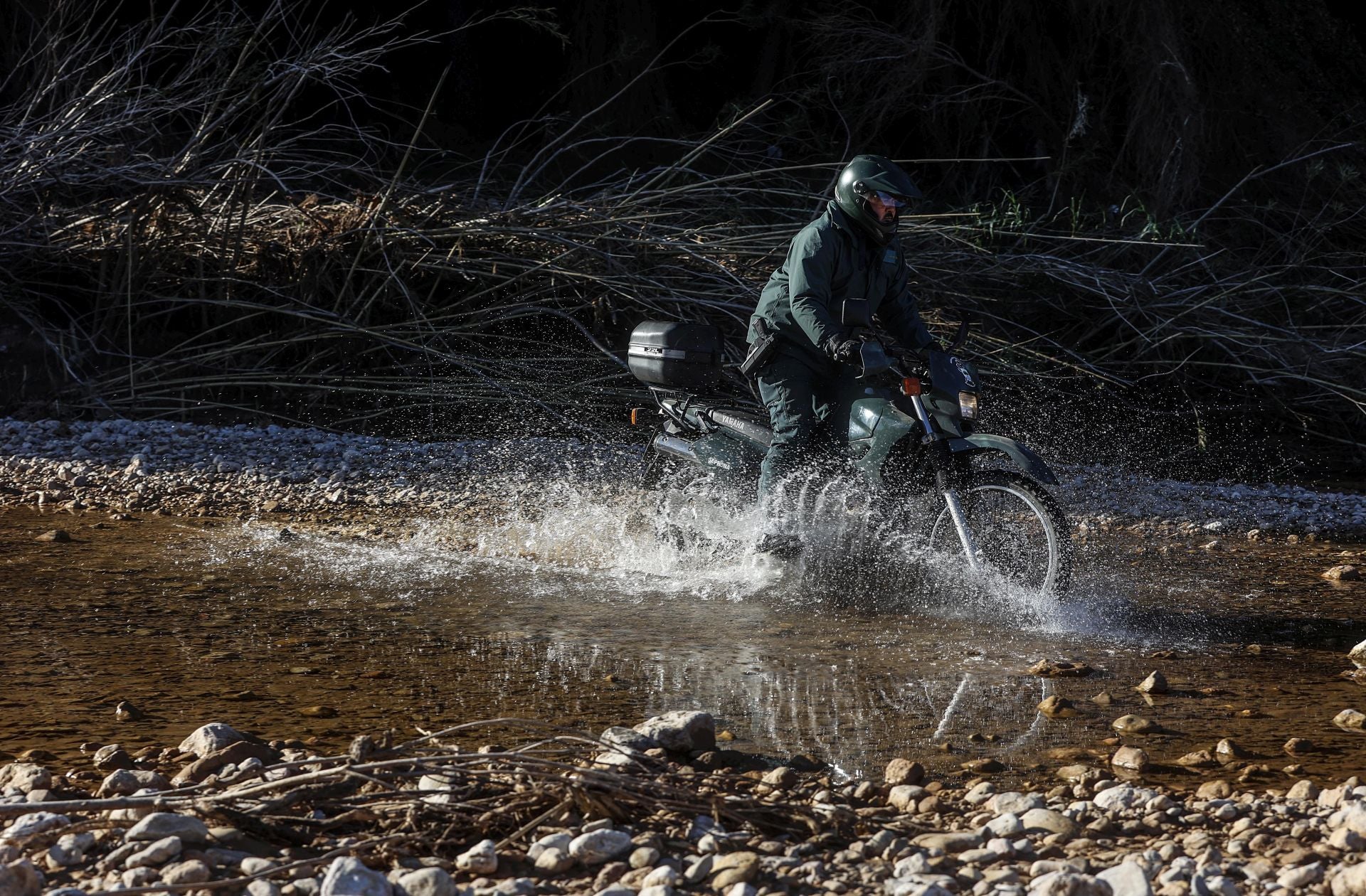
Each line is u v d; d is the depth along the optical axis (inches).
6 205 438.6
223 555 238.5
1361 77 724.0
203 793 106.0
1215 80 651.5
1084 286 502.3
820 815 105.7
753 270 472.1
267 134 453.7
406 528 272.1
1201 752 131.0
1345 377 530.6
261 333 468.4
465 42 690.2
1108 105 652.1
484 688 154.9
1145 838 105.0
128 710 140.9
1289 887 91.3
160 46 462.9
